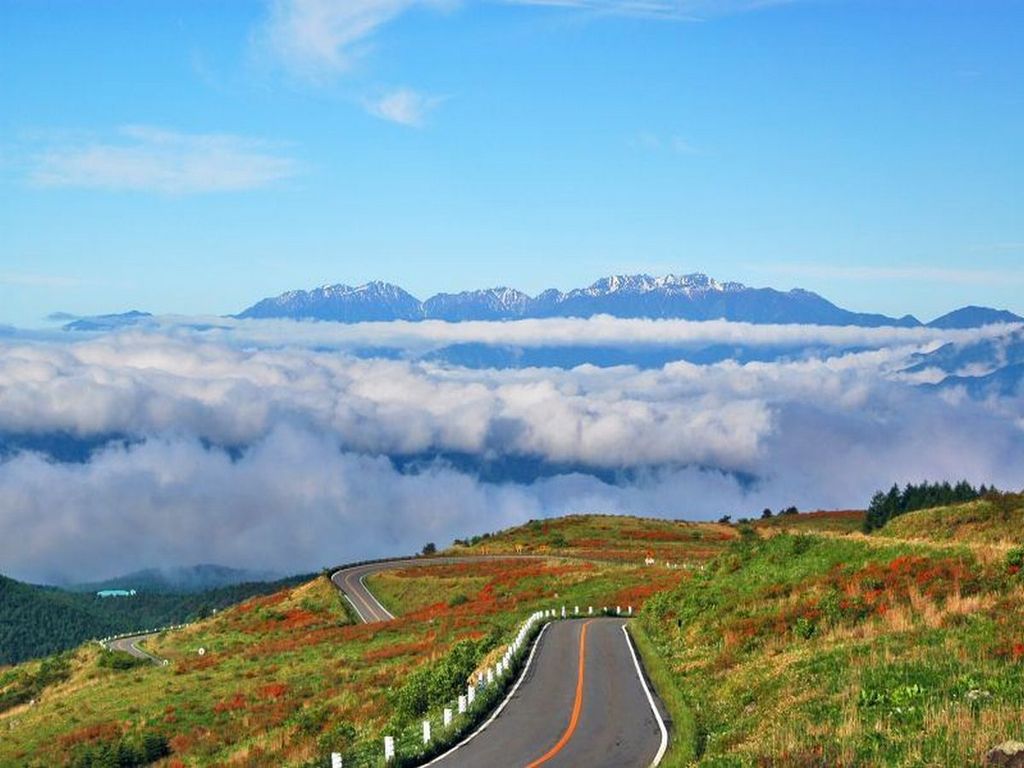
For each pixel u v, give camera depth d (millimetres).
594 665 43156
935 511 71688
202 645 99500
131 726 58688
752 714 27609
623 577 88438
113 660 95750
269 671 67875
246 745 47094
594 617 67688
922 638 31094
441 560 134375
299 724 46688
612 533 145625
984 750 19703
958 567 39281
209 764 44719
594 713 32750
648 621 55062
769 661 34062
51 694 92625
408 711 39781
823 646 33844
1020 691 23562
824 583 42906
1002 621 31000
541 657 46000
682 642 44906
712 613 46688
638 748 27359
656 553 118125
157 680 74312
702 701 32031
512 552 133625
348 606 103000
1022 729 20438
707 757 23859
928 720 21984
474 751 27938
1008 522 64688
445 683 40188
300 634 90062
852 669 28438
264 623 103562
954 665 26984
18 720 73688
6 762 57844
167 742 53031
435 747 28109
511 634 56219
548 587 90812
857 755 20734
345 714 46375
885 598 38125
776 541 55125
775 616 40250
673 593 56062
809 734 22781
